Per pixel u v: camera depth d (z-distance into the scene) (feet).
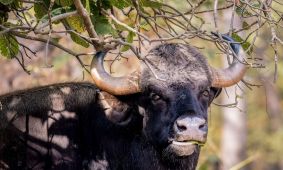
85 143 51.47
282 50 124.06
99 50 49.65
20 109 50.98
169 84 48.49
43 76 83.15
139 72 50.03
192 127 46.03
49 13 42.63
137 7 48.80
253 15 48.39
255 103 179.42
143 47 54.08
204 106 49.55
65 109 51.47
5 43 48.37
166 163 50.80
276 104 184.03
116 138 51.57
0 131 50.37
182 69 49.21
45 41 47.93
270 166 194.59
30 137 50.65
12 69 82.64
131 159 51.57
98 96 51.60
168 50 50.26
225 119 138.82
